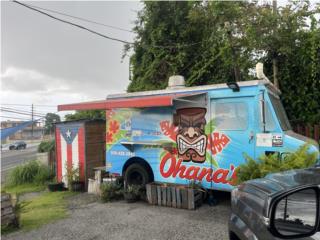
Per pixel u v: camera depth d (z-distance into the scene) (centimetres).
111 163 852
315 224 196
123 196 818
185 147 725
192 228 561
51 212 723
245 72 1115
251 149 636
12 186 1198
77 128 1027
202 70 1284
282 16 962
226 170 667
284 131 619
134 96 812
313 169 291
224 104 677
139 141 795
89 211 715
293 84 1007
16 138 6844
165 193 720
